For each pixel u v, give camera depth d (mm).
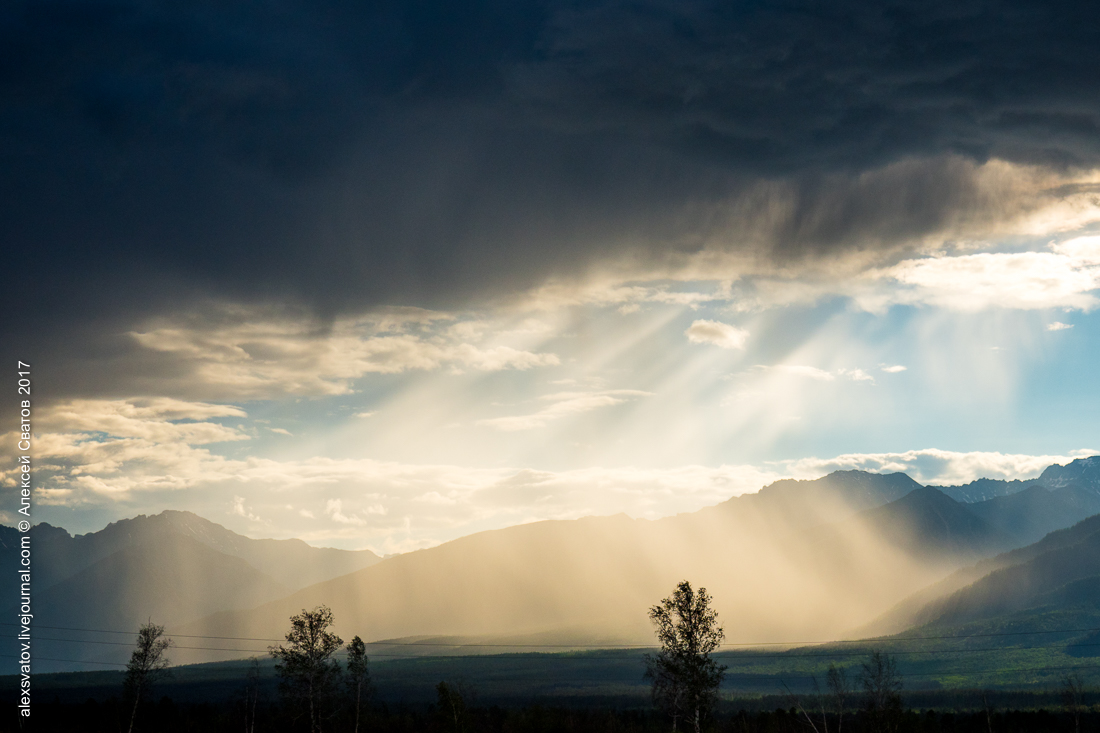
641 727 142625
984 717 143625
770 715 142125
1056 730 135875
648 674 92938
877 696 118062
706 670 91438
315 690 111188
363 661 118812
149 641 132875
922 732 118438
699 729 90188
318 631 114000
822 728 134750
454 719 117625
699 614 92500
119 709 134250
